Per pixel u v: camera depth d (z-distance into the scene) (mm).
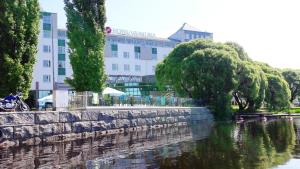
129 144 24734
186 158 18625
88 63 37250
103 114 31109
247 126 43812
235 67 56562
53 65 79125
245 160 17969
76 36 37500
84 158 18656
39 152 20656
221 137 29688
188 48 62312
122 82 96062
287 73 97812
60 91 29234
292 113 78750
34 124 24391
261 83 68688
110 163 17234
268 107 76875
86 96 31938
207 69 56125
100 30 38281
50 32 81812
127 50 99312
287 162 17297
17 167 16234
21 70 27469
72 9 37938
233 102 81000
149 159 18344
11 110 24969
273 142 25734
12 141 22844
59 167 16219
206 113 54125
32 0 28531
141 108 36969
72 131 27516
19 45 27562
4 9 27203
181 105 50406
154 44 104812
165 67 63594
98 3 38406
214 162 17422
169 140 27391
